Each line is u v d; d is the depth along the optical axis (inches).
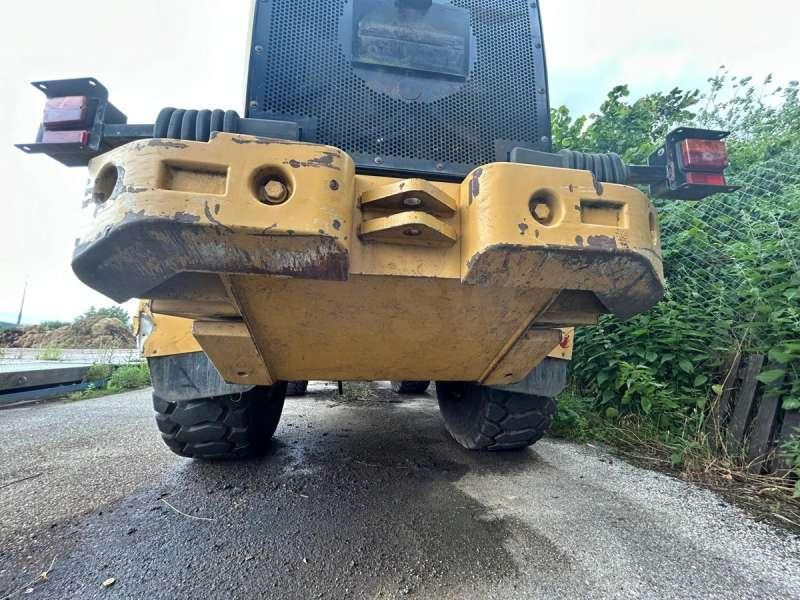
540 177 41.5
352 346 59.0
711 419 94.9
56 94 45.5
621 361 110.4
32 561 49.9
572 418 111.3
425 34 59.7
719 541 56.7
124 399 179.2
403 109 57.6
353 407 153.3
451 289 49.0
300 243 36.8
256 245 36.6
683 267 123.3
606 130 202.7
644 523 61.5
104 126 45.5
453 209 43.9
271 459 88.7
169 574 47.5
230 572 48.0
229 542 54.8
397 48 58.4
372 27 58.1
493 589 45.3
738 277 106.0
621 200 42.8
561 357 82.6
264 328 54.1
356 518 61.9
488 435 87.3
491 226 40.4
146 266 37.5
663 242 128.4
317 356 61.4
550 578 47.4
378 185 45.4
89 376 209.5
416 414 139.3
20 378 172.4
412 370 67.2
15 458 89.5
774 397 84.7
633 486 76.2
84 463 85.9
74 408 154.9
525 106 62.6
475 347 61.1
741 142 172.6
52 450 95.7
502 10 63.9
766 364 89.9
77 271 37.7
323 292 48.2
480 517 62.6
